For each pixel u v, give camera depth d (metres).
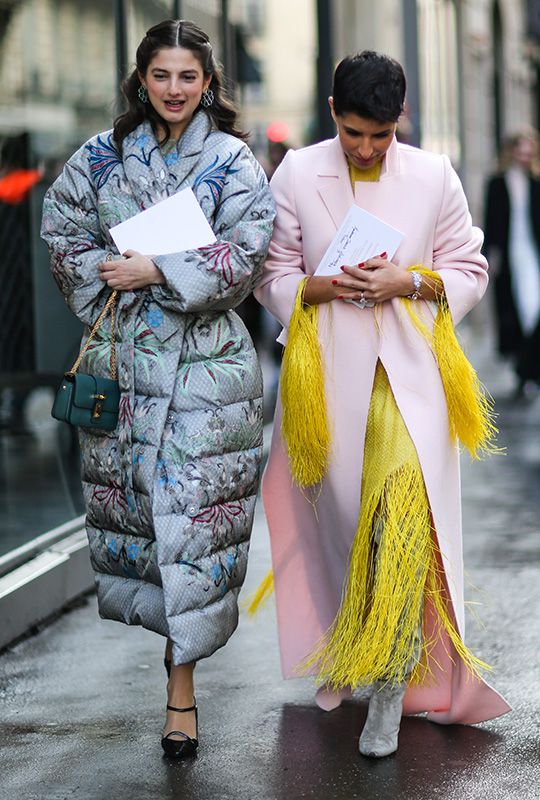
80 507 8.05
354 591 5.09
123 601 5.14
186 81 4.95
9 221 8.56
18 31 8.51
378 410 5.15
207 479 4.97
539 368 15.88
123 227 4.98
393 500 5.01
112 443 5.07
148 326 4.99
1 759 5.02
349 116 4.89
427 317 5.18
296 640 5.52
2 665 6.14
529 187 16.14
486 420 5.27
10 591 6.47
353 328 5.16
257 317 15.55
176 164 5.05
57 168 8.74
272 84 13.68
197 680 5.93
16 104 8.52
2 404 8.21
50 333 8.50
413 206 5.16
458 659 5.27
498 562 7.94
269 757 5.03
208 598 4.97
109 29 9.04
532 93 35.50
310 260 5.23
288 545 5.49
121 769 4.91
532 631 6.54
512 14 31.67
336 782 4.78
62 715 5.48
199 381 5.01
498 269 16.30
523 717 5.41
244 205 5.04
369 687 5.80
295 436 5.16
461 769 4.88
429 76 20.70
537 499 9.87
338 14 15.27
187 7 10.50
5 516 7.45
